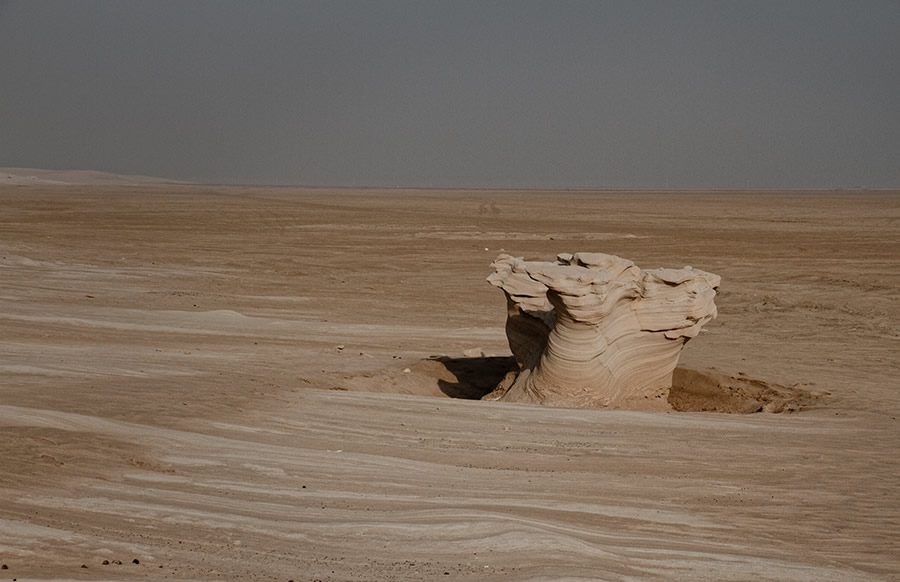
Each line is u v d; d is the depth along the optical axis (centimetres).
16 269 3900
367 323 3050
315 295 3678
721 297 3741
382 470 1324
